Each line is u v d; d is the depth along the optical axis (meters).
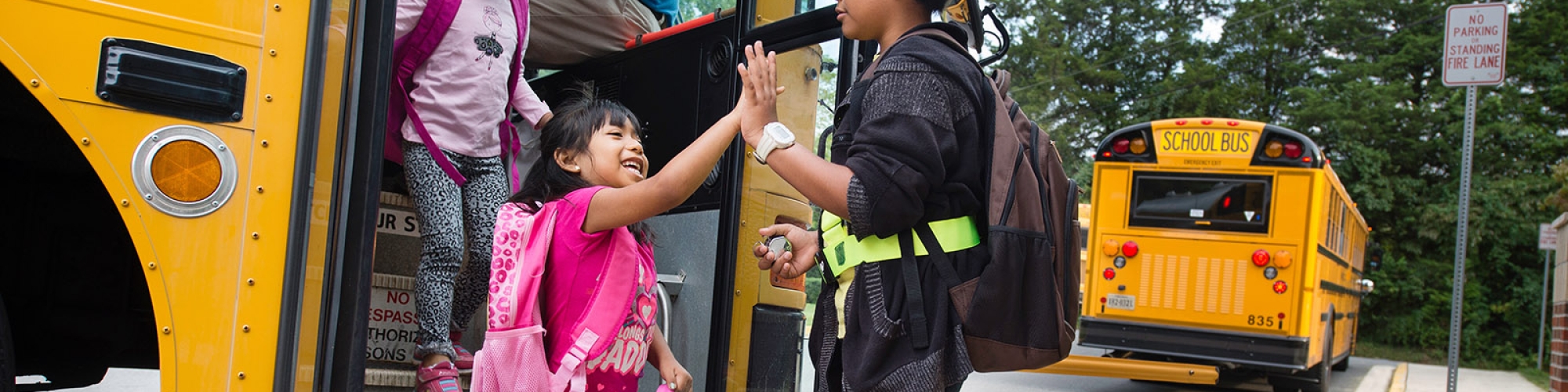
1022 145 2.15
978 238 2.04
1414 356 24.00
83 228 3.21
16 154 2.80
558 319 2.28
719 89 3.47
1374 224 27.52
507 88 3.21
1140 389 11.38
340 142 1.92
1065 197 2.19
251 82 1.90
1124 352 10.09
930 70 1.96
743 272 3.03
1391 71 29.19
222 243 1.86
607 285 2.29
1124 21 32.97
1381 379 14.43
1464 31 6.33
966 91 1.99
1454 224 25.86
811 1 3.02
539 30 3.85
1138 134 9.41
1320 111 28.09
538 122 3.31
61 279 3.20
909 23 2.15
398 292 3.22
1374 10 30.42
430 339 2.89
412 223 3.35
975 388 10.94
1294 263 8.80
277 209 1.90
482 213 3.06
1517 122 27.22
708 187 3.33
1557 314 10.04
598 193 2.26
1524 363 23.27
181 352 1.83
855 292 2.04
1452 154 27.05
